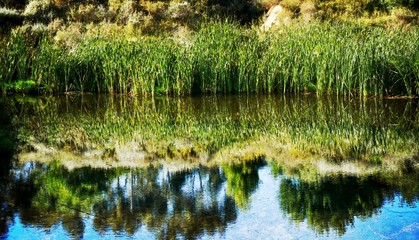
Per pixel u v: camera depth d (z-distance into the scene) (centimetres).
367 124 889
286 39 1348
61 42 1438
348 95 1237
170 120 956
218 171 624
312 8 1880
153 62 1262
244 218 470
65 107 1112
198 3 2089
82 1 1973
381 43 1230
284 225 453
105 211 489
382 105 1095
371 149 713
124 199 525
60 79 1316
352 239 420
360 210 482
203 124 912
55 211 491
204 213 484
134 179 594
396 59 1185
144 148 746
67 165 654
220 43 1320
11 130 860
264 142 770
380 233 430
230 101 1184
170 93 1295
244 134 824
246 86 1298
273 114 1005
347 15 1883
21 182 579
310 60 1273
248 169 628
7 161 671
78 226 453
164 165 653
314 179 579
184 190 552
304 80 1289
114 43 1329
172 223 459
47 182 580
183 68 1266
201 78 1293
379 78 1201
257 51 1333
